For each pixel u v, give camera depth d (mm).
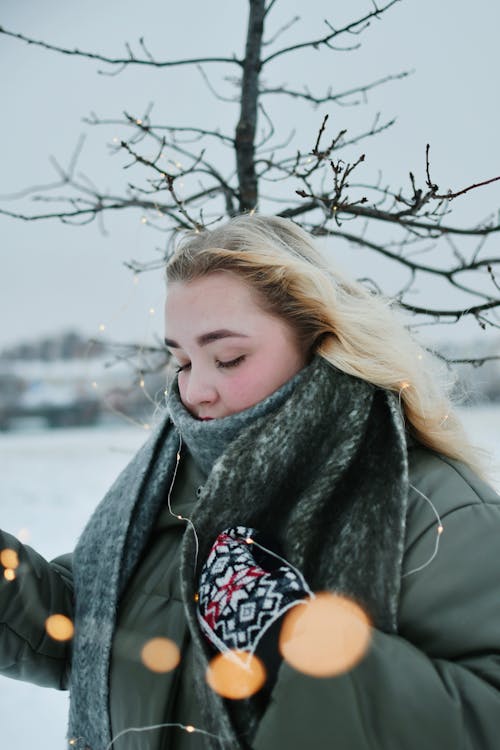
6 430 9398
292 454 1008
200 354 1059
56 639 1240
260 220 1188
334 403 1041
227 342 1040
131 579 1186
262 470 998
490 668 805
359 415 1028
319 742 757
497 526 911
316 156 1160
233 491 993
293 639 807
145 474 1235
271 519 1029
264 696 844
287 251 1145
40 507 4977
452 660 841
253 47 1687
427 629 858
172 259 1111
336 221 1130
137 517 1210
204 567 953
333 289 1096
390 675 775
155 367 1861
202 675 869
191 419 1083
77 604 1212
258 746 782
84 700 1127
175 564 1145
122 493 1256
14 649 1200
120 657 1092
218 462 989
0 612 1166
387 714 757
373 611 868
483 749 752
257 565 945
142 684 1036
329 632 802
